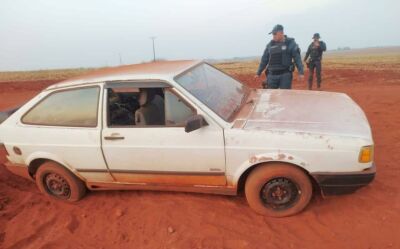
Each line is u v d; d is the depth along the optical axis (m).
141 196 4.86
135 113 4.32
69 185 4.87
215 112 3.98
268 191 4.02
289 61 7.11
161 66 4.78
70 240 4.18
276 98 4.76
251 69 29.42
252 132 3.82
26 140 4.74
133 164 4.33
